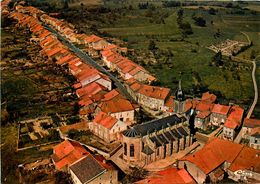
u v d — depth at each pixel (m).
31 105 185.75
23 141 151.88
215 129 172.12
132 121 177.88
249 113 186.75
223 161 133.88
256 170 127.44
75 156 133.50
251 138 153.38
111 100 181.00
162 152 141.38
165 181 116.19
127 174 130.88
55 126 166.00
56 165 131.38
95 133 161.12
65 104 188.25
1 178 128.88
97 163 123.69
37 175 128.12
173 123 149.88
